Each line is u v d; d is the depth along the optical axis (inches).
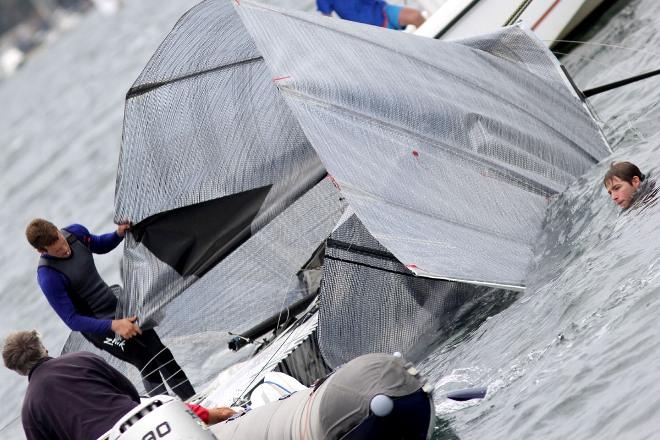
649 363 632.4
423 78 976.3
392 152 890.7
